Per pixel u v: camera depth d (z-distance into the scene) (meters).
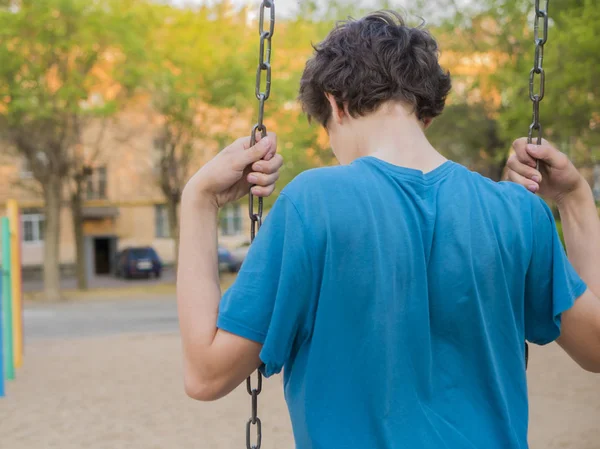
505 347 1.17
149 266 33.19
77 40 18.61
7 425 6.16
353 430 1.07
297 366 1.11
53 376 8.50
